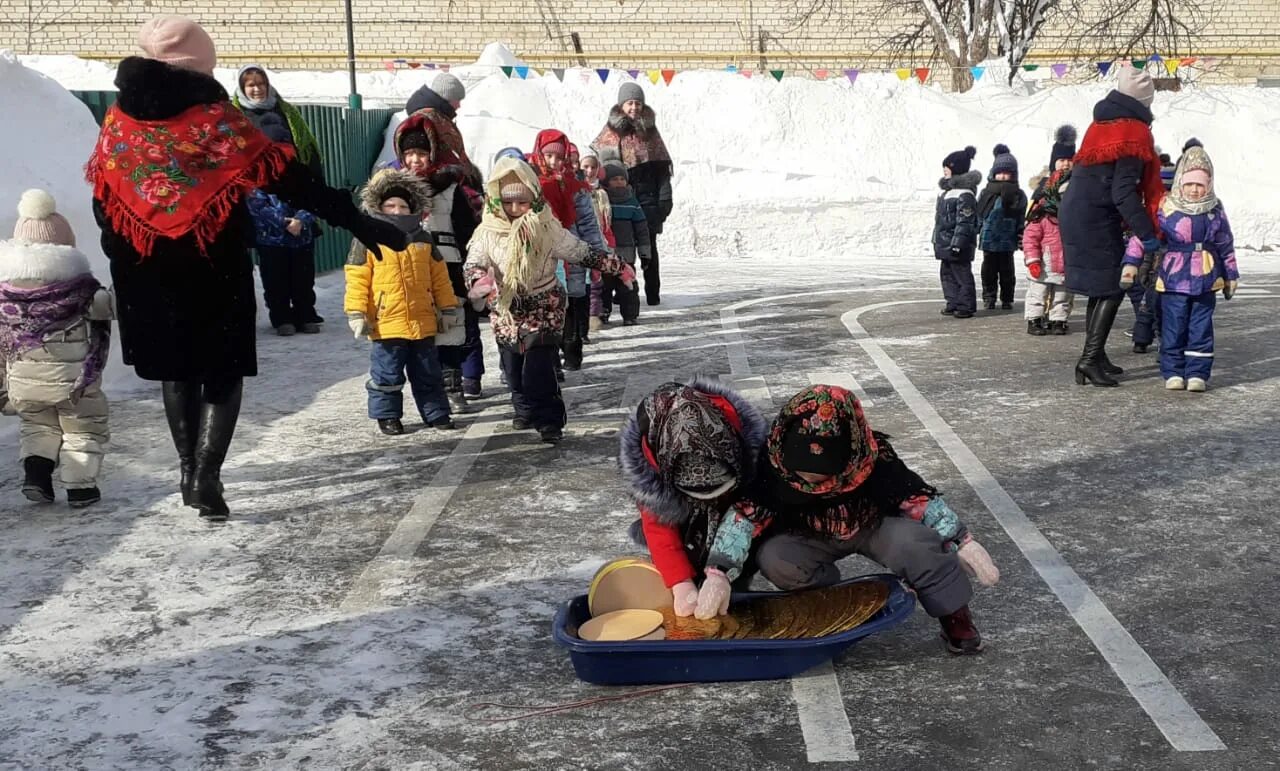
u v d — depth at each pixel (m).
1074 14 29.28
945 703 3.76
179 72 5.25
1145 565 4.98
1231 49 30.11
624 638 3.86
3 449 7.14
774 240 20.30
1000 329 11.41
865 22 29.97
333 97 25.03
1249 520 5.54
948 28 24.73
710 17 30.25
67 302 5.74
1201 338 8.31
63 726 3.73
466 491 6.23
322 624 4.52
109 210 5.27
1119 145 8.12
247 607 4.70
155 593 4.85
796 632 3.92
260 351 10.66
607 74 22.72
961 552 3.97
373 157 21.05
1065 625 4.38
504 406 8.29
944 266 12.20
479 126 22.73
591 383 9.03
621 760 3.46
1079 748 3.47
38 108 9.44
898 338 10.89
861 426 3.82
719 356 10.04
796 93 22.28
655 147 13.20
